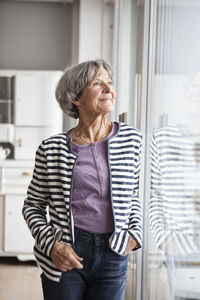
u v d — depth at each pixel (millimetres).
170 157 1420
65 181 1349
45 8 4656
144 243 1974
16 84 4180
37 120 4211
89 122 1406
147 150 1919
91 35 4074
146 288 1955
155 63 1769
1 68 4676
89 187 1340
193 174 1155
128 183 1333
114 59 3377
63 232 1341
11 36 4672
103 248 1339
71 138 1405
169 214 1438
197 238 1121
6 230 3979
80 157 1365
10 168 4016
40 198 1454
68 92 1410
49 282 1394
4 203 3988
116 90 3264
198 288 1108
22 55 4684
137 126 2096
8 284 3330
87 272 1358
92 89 1370
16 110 4191
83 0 4051
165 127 1517
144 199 1956
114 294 1364
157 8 1747
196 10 1133
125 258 1383
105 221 1338
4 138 4223
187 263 1225
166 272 1514
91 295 1386
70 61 4668
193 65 1156
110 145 1356
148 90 1910
